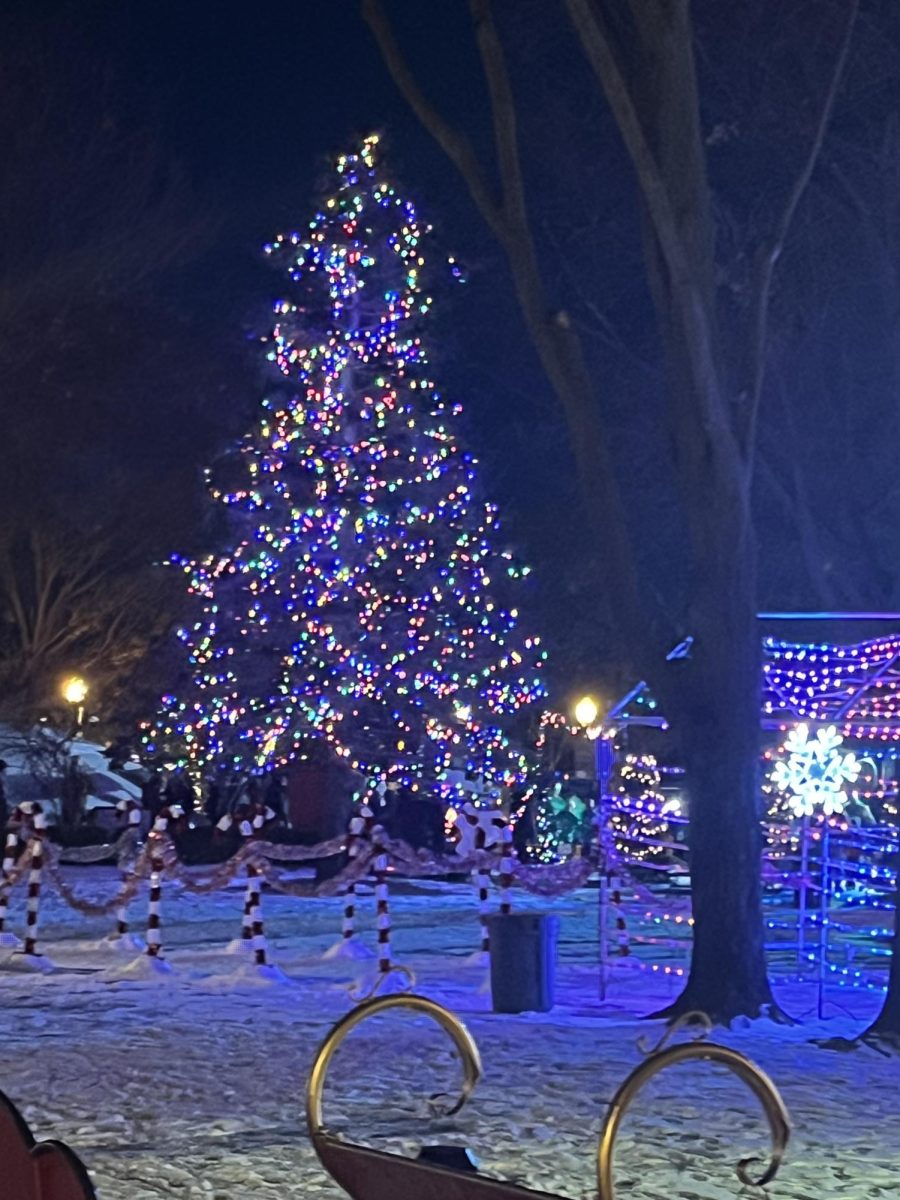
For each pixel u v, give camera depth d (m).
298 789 36.56
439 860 20.31
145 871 21.20
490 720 34.38
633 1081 4.62
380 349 34.44
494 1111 10.48
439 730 32.84
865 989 18.44
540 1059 12.62
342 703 32.44
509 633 35.16
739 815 15.35
